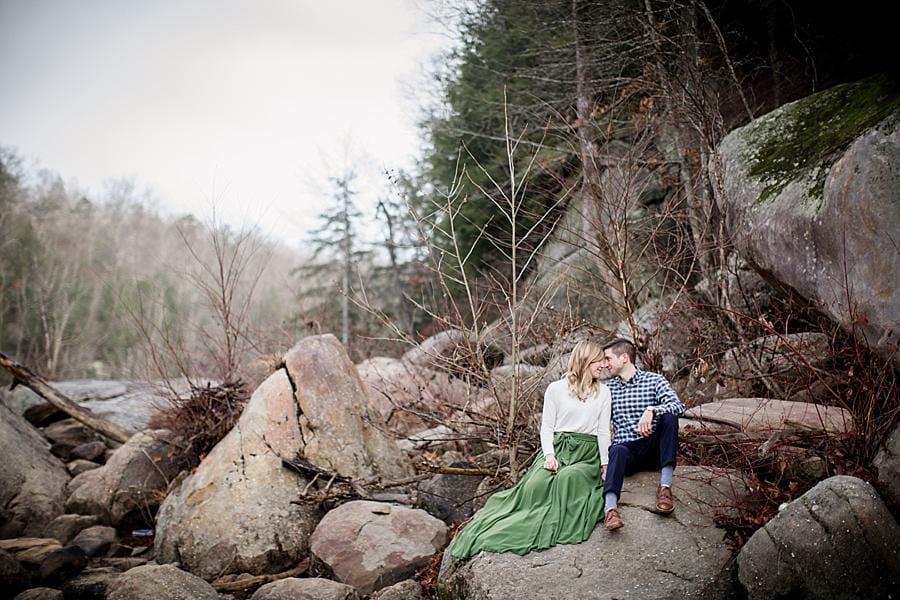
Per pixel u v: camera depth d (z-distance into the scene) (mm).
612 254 6746
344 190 19141
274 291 17734
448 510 6266
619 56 9852
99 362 30281
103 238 37281
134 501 7688
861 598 3660
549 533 4480
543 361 6996
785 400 5766
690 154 8680
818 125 5703
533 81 12312
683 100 8266
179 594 5117
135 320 9805
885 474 4234
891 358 4488
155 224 40594
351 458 6938
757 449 4855
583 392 4910
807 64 9023
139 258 35375
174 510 6777
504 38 13148
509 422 5867
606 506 4441
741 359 6531
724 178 6445
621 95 9961
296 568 6039
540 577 4219
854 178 4754
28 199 35344
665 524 4402
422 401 8102
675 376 7004
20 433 9008
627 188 6973
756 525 4340
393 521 5848
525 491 4832
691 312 7004
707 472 4887
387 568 5445
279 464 6727
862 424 4496
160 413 9086
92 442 9797
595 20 10328
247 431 6938
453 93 14305
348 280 17953
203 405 8281
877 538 3715
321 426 7031
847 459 4539
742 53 9922
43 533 7418
